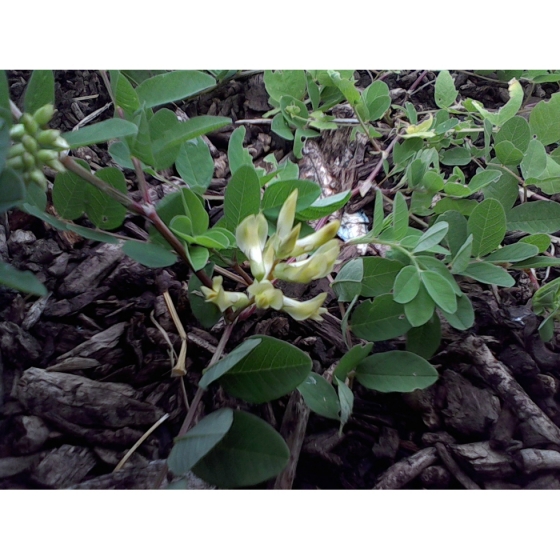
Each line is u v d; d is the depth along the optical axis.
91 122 0.22
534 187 0.23
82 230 0.15
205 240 0.14
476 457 0.16
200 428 0.12
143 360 0.17
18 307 0.17
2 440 0.15
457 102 0.26
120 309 0.18
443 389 0.17
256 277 0.14
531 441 0.16
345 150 0.23
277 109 0.23
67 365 0.16
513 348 0.18
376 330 0.16
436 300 0.15
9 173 0.11
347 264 0.17
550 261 0.18
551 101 0.20
